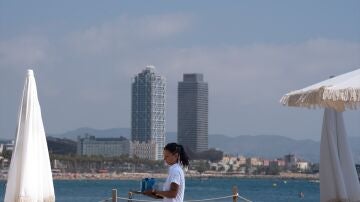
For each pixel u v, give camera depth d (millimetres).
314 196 130500
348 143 15477
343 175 15398
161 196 11023
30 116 16531
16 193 16234
